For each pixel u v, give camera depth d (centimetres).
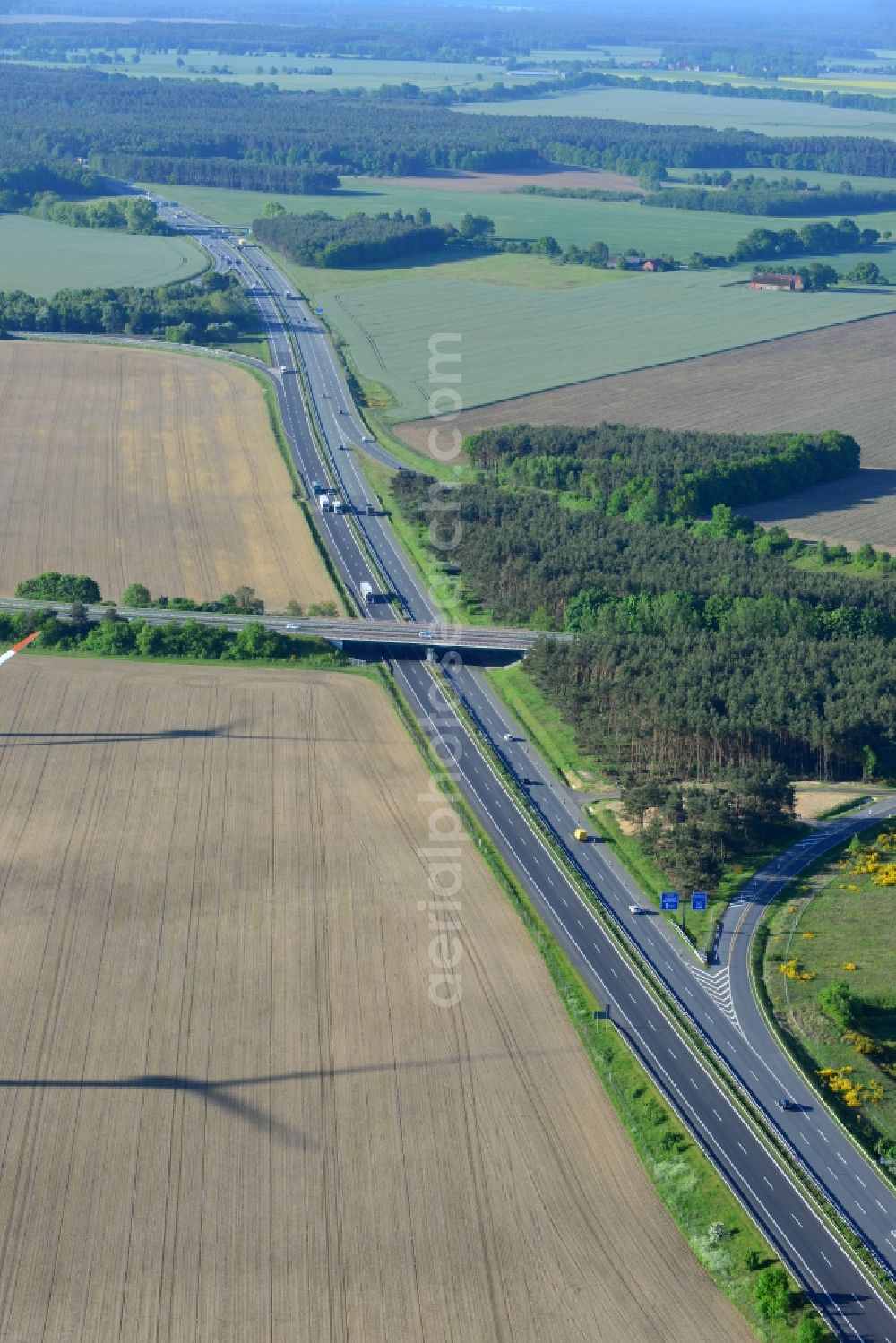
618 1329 18200
